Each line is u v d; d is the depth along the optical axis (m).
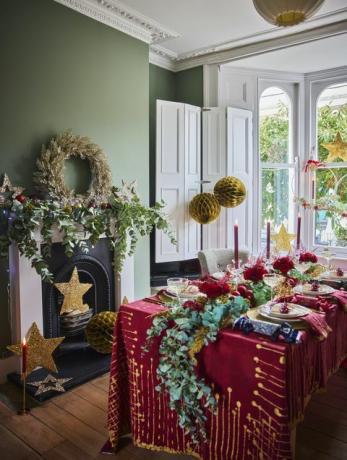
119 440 1.96
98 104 3.15
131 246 3.17
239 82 4.23
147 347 1.75
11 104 2.59
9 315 2.61
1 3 2.52
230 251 3.37
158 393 1.78
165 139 3.77
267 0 1.84
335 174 4.27
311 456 1.81
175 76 4.38
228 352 1.53
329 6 3.06
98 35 3.14
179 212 3.88
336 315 1.95
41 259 2.47
